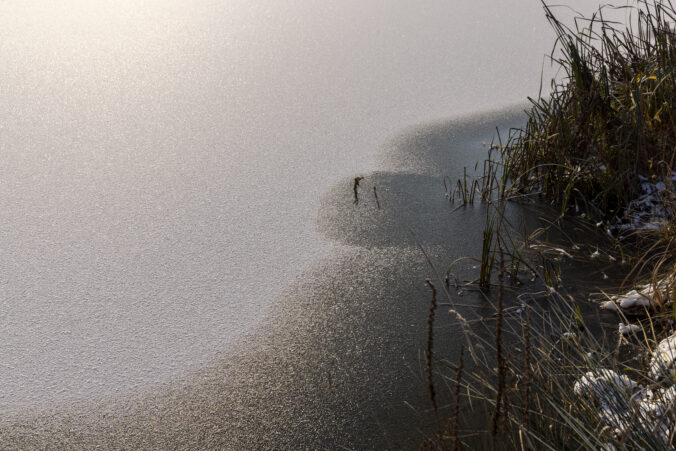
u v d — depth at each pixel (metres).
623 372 2.08
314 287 2.72
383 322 2.49
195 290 2.71
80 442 1.94
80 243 3.07
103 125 4.58
